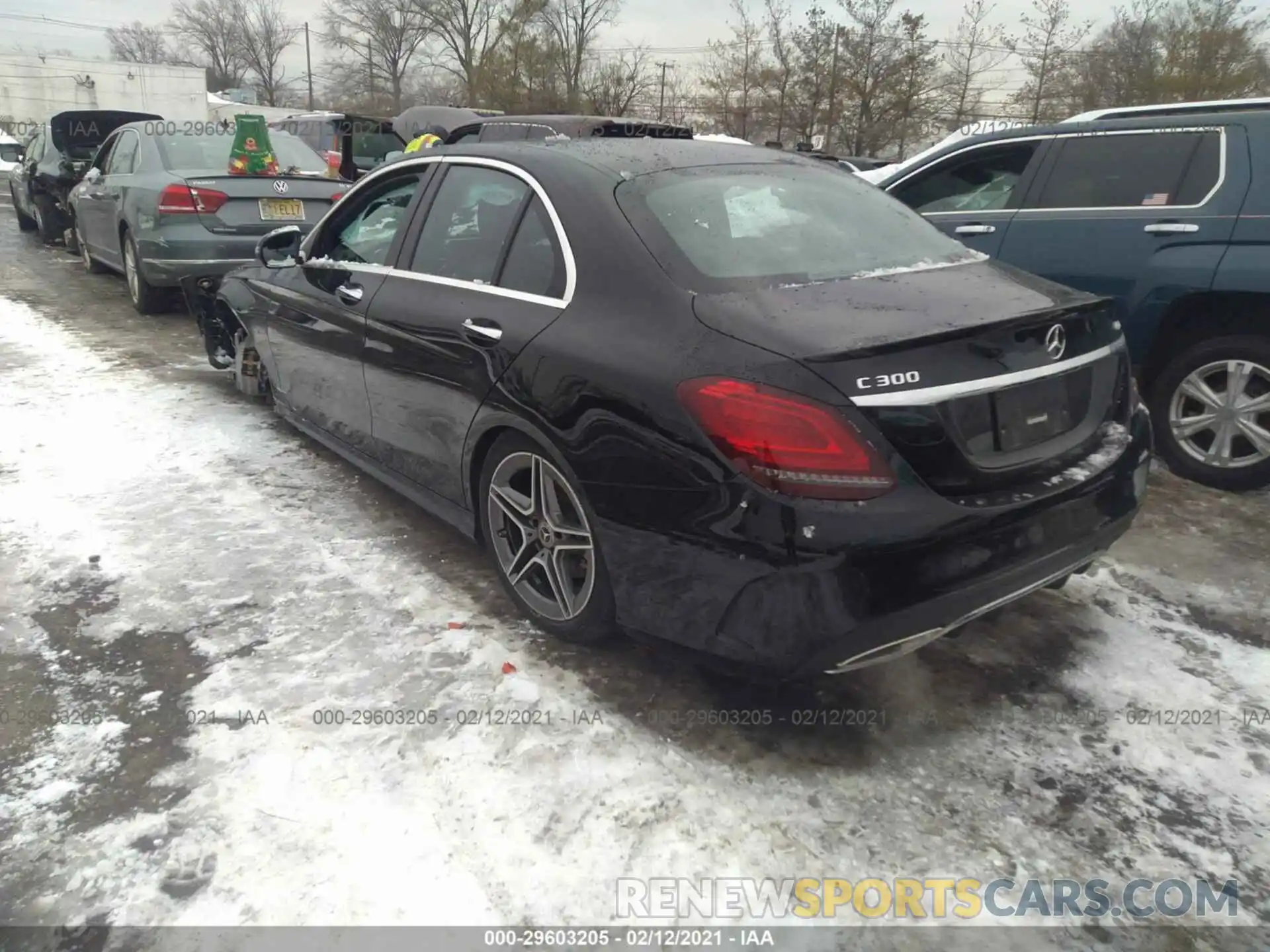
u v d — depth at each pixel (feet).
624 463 8.29
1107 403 9.21
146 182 24.52
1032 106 93.66
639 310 8.55
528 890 6.89
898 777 8.14
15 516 12.96
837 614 7.24
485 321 9.96
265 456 15.60
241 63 234.58
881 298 8.41
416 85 184.34
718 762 8.28
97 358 21.57
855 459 7.15
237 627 10.28
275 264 14.65
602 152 10.65
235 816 7.52
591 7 119.65
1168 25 90.12
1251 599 11.31
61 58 152.76
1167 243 14.56
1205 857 7.35
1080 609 11.06
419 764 8.14
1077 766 8.32
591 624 9.42
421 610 10.72
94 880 6.91
